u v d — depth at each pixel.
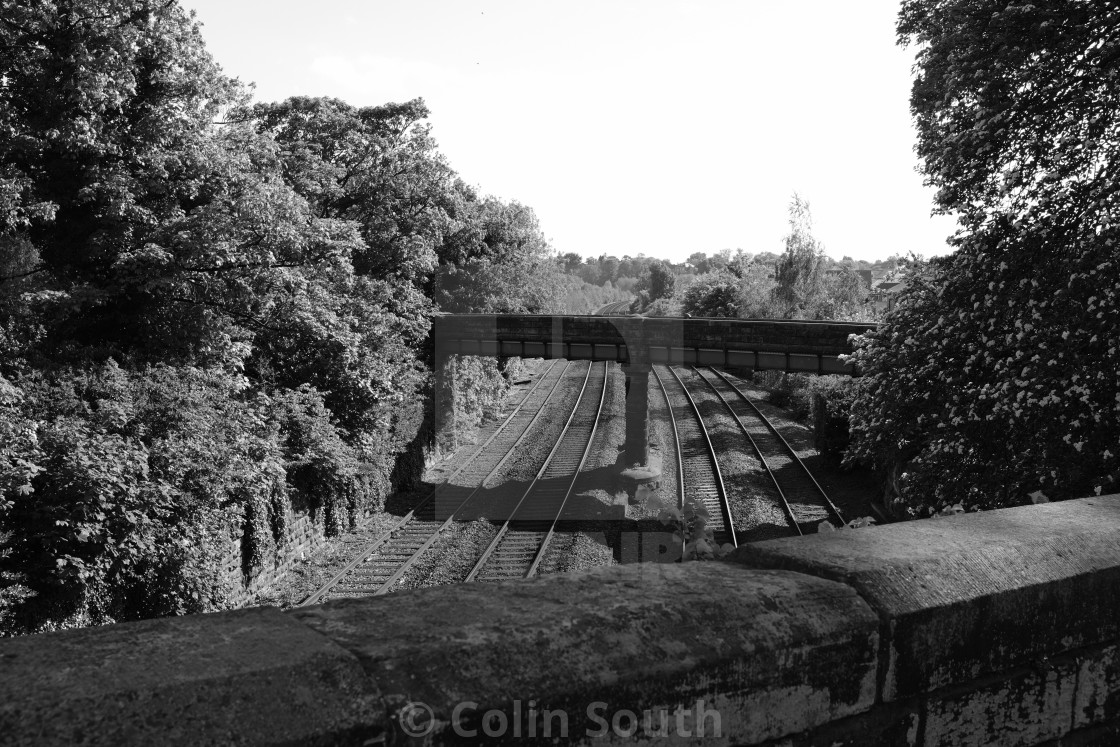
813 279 58.75
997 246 13.19
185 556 15.65
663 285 92.50
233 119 22.08
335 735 1.19
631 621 1.53
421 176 28.72
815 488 26.12
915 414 14.30
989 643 1.93
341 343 22.30
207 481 16.20
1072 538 2.19
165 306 18.84
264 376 22.56
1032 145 12.80
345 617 1.49
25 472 12.72
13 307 15.80
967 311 13.01
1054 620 2.03
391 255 27.38
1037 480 12.16
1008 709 1.96
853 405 15.64
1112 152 12.48
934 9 14.60
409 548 21.38
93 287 17.12
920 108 15.28
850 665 1.71
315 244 20.77
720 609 1.62
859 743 1.73
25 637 1.34
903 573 1.88
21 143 16.00
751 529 20.22
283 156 25.44
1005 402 12.13
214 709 1.17
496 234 37.91
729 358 29.14
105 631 1.38
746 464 27.03
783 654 1.60
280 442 20.34
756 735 1.59
